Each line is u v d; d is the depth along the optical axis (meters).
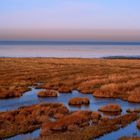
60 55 189.62
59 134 22.75
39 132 23.97
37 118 27.56
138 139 21.25
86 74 62.22
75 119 26.61
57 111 30.28
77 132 23.25
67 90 45.41
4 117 27.56
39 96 41.50
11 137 22.61
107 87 44.47
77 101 36.00
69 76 59.16
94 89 45.62
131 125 25.95
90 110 32.34
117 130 24.41
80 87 47.50
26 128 24.55
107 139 22.03
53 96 41.44
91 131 23.44
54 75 60.94
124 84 46.69
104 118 28.06
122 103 36.84
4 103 36.56
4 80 53.94
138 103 36.81
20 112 29.61
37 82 54.12
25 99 39.34
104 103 36.72
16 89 44.97
